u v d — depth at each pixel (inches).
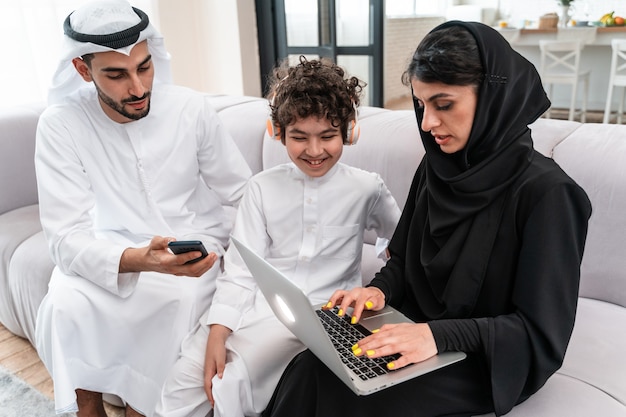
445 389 37.9
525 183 37.6
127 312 51.9
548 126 59.3
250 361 45.3
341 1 148.1
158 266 46.3
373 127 66.6
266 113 78.4
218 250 59.2
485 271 39.3
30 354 73.3
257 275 39.8
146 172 55.7
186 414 44.8
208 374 44.6
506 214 38.5
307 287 51.0
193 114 58.0
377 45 147.6
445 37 36.6
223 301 48.3
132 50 49.5
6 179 80.3
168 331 51.4
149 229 57.2
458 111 37.0
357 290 44.4
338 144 47.6
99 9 48.8
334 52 151.0
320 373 39.3
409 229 46.4
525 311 36.8
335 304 45.8
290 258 51.8
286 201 51.6
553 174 37.3
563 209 36.2
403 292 47.2
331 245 51.8
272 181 52.6
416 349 36.9
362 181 52.2
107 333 52.5
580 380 41.8
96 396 55.9
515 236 38.2
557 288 36.2
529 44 198.5
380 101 152.9
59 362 49.9
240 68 146.9
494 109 37.3
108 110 53.4
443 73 35.8
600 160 51.8
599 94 224.5
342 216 51.6
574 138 55.2
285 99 46.3
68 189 52.6
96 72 49.6
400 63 243.6
